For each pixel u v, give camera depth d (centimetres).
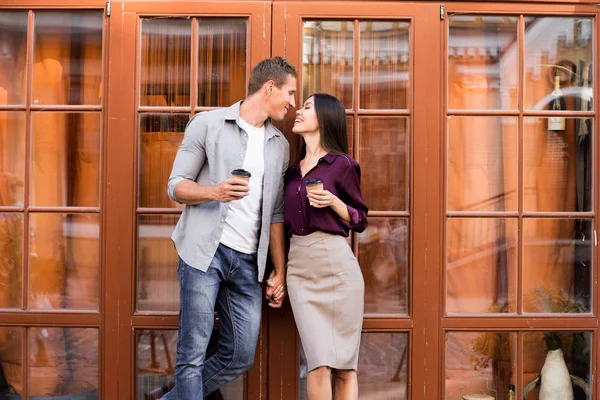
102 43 304
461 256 304
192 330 256
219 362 274
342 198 271
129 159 298
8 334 304
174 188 252
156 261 301
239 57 303
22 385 302
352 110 302
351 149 303
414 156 300
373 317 299
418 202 300
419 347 299
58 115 304
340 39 304
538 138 305
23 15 305
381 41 304
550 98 305
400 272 303
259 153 266
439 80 301
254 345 273
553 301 304
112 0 300
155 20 303
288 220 270
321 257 262
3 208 303
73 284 303
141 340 301
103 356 298
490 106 305
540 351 304
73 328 303
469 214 303
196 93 303
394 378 302
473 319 300
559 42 305
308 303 263
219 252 261
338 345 260
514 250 304
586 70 305
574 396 303
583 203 304
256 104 267
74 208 303
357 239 303
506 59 305
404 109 303
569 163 306
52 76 306
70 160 305
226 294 271
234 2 300
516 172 305
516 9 303
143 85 303
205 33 304
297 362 298
